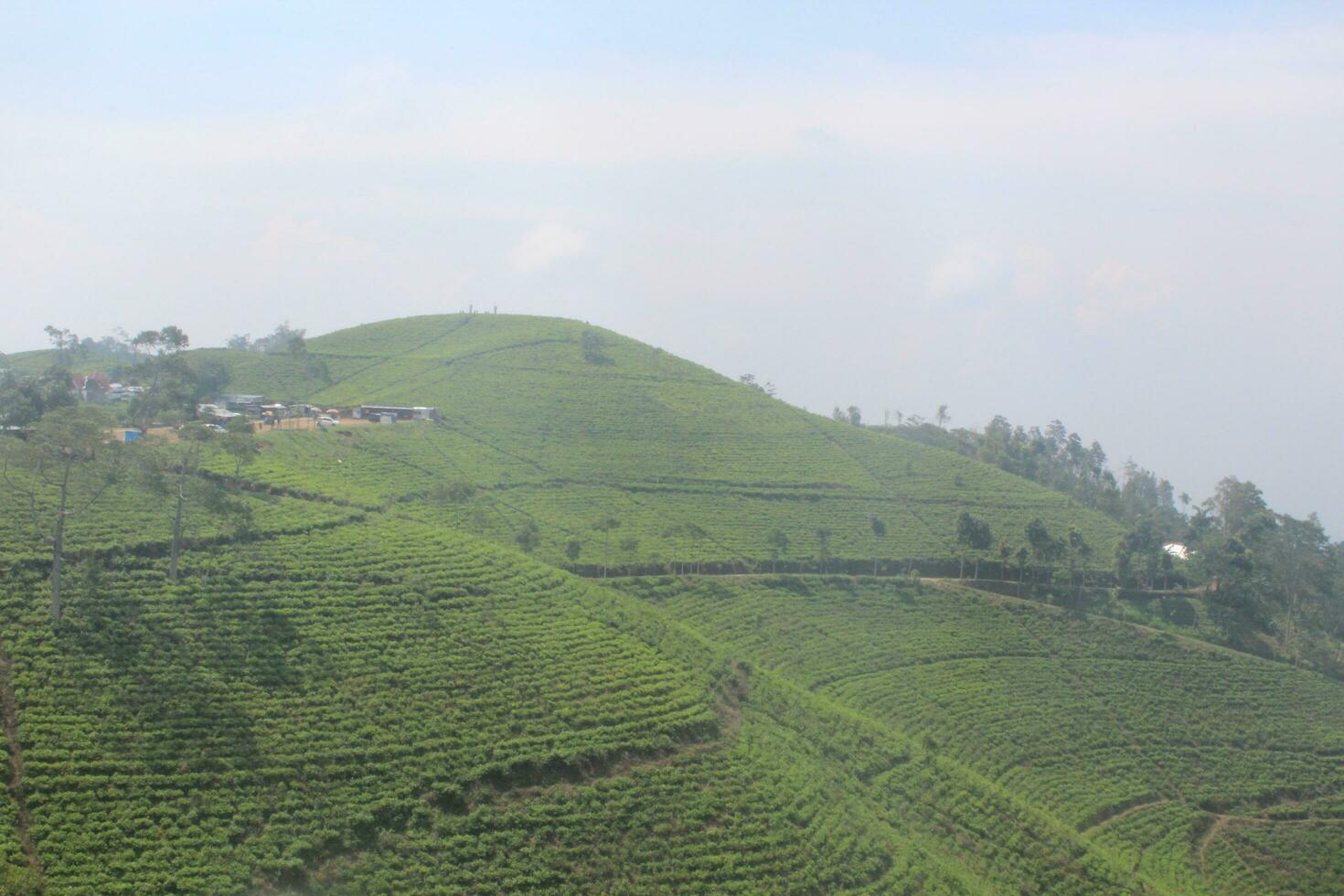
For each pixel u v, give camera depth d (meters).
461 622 85.06
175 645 73.81
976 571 147.62
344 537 95.06
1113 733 116.81
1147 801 107.62
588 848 66.69
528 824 67.06
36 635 70.81
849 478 172.12
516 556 102.00
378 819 64.44
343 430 156.88
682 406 196.25
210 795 62.59
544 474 159.12
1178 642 135.88
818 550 144.00
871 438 194.88
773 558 140.38
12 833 56.78
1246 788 112.38
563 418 182.75
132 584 79.00
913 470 179.75
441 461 152.50
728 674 92.06
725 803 73.19
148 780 62.25
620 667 84.94
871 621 129.38
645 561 130.88
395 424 166.62
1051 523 164.12
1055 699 120.56
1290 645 139.88
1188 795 110.25
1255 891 96.94
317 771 66.12
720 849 69.56
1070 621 136.38
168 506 92.06
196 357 199.75
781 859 70.00
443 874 62.41
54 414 79.50
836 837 73.75
